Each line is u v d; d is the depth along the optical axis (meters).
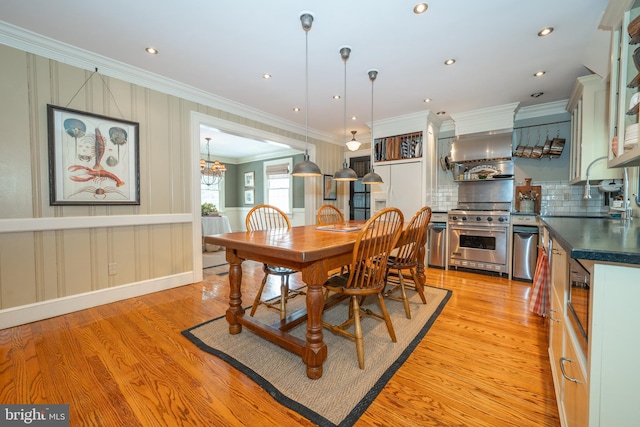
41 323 2.22
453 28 2.08
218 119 3.54
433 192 4.36
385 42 2.27
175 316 2.37
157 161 2.99
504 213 3.46
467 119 4.04
